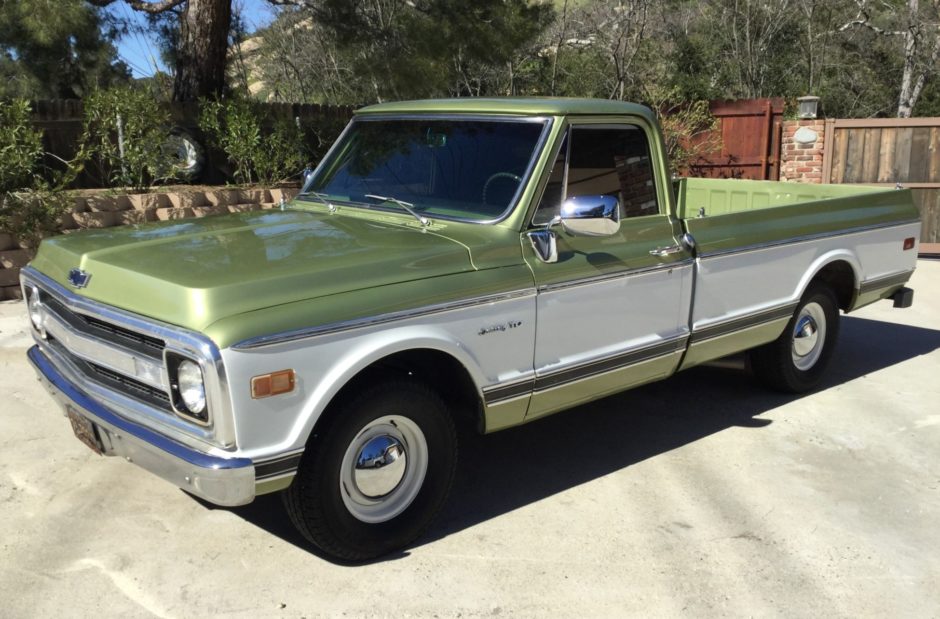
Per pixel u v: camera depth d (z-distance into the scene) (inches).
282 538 158.7
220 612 135.7
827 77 1264.8
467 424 219.6
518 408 166.4
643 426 220.7
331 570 148.5
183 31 513.0
